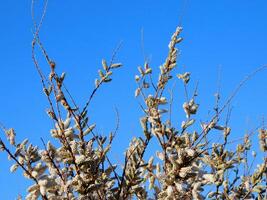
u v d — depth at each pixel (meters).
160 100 2.03
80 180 1.85
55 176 1.85
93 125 1.96
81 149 1.90
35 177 1.80
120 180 1.97
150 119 1.99
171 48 2.08
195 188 1.84
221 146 2.07
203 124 2.03
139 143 2.03
